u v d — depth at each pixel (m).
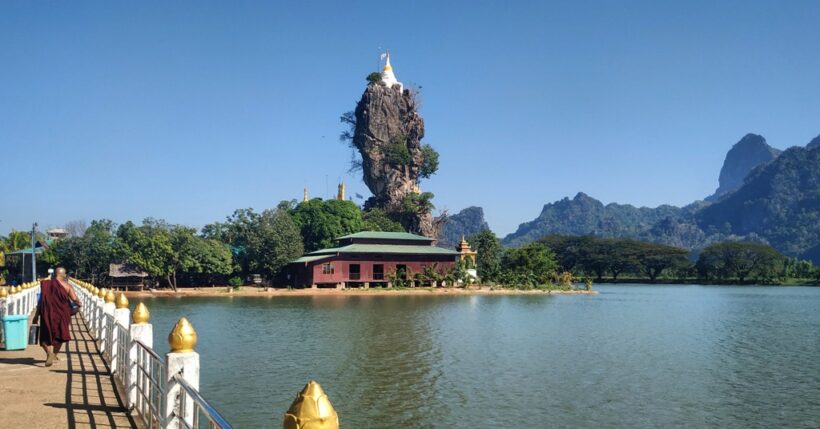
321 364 32.19
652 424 22.14
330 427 3.93
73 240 91.06
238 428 20.58
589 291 113.94
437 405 24.09
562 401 24.95
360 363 32.69
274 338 42.12
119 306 15.33
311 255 106.19
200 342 40.00
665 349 39.53
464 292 99.38
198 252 92.81
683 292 126.81
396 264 104.56
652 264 187.00
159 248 89.00
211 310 63.81
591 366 32.75
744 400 25.45
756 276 178.50
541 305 76.56
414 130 170.62
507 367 32.16
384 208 160.88
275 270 102.25
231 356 34.53
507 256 119.44
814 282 172.12
